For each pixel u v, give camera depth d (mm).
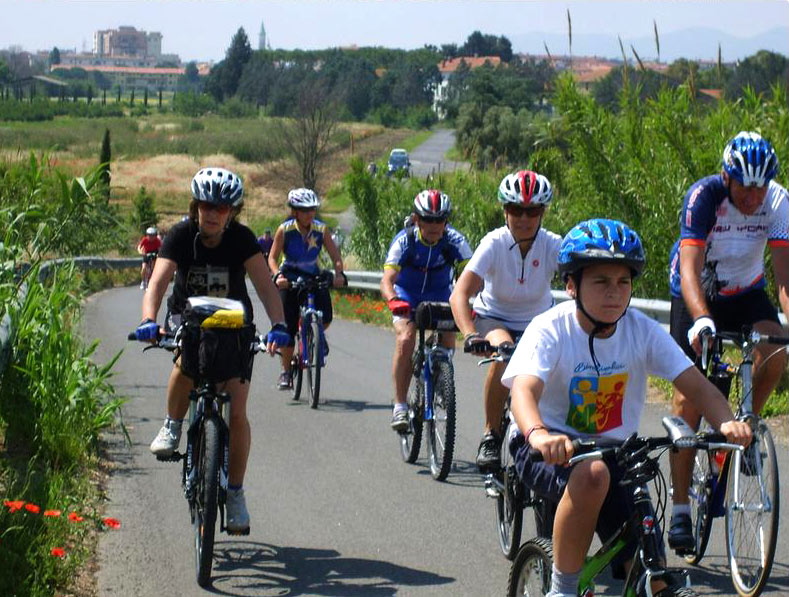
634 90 19109
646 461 4414
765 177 6777
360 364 16938
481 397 13602
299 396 13555
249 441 7176
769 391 7062
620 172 19141
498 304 8320
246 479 9438
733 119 17938
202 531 6707
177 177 98625
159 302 7125
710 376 6945
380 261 34812
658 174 18078
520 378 4980
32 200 11281
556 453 4453
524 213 7914
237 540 7727
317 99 85750
